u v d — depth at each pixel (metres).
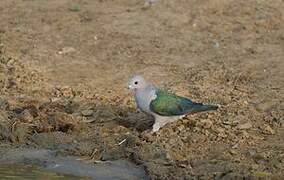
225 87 16.66
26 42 18.70
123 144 14.62
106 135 14.95
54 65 17.72
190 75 17.25
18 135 15.07
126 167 13.93
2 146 14.89
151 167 13.62
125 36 18.92
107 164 14.08
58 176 13.71
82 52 18.30
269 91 16.39
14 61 17.75
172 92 16.34
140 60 17.92
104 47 18.48
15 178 13.65
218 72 17.25
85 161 14.25
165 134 14.76
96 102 16.23
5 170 13.99
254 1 20.22
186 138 14.56
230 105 15.80
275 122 15.09
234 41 18.70
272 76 17.08
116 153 14.39
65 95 16.55
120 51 18.33
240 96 16.20
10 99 16.33
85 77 17.25
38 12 20.11
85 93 16.56
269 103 15.84
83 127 15.20
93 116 15.66
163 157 13.94
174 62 17.81
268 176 13.10
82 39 18.84
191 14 19.80
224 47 18.42
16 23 19.58
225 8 19.94
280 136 14.66
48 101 16.30
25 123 15.35
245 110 15.56
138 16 19.81
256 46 18.42
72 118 15.38
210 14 19.81
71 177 13.66
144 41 18.72
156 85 16.78
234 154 14.03
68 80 17.14
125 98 16.34
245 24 19.36
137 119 15.48
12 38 18.83
